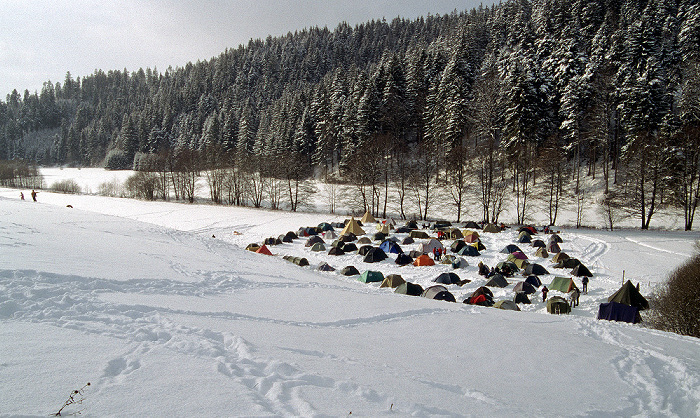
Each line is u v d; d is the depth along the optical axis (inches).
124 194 3053.6
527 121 1892.2
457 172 1941.4
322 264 1024.9
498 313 463.5
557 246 1120.2
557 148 1910.7
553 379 253.3
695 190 1598.2
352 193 2346.2
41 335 196.2
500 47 3031.5
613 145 1978.3
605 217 1660.9
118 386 153.6
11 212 909.8
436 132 2277.3
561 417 195.6
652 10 2347.4
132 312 260.5
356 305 425.4
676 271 701.3
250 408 149.9
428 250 1174.3
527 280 856.9
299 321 326.6
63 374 157.9
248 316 314.2
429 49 3346.5
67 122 7372.1
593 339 366.0
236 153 3154.5
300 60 5585.6
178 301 325.1
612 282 845.8
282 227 1680.6
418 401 186.2
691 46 1980.8
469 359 277.3
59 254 426.6
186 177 2871.6
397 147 2420.0
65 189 3287.4
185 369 178.7
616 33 2117.4
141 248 628.4
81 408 133.6
